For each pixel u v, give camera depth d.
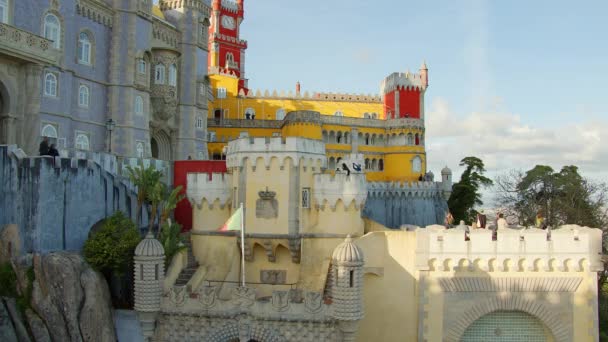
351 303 32.16
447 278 37.53
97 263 33.94
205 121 66.56
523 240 37.59
